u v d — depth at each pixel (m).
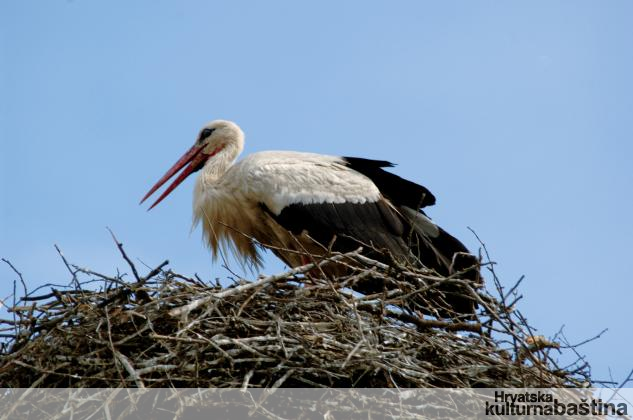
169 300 11.66
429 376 11.57
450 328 12.58
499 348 12.38
